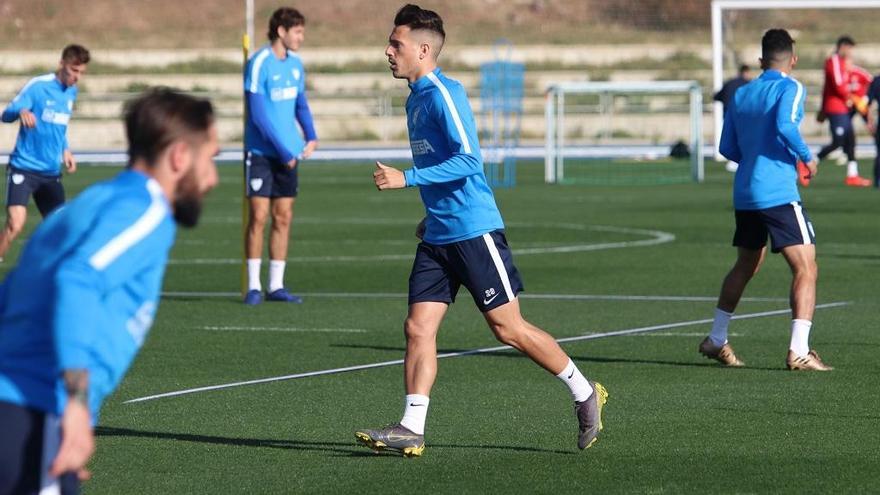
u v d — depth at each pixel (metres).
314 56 121.44
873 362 23.36
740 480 15.58
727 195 63.22
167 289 34.16
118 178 9.99
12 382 9.62
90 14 133.38
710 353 23.09
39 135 33.34
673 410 19.64
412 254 41.38
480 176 16.59
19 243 45.94
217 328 27.88
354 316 29.53
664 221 50.78
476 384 21.83
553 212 55.03
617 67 119.81
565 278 35.34
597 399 16.91
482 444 17.64
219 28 133.25
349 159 93.81
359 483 15.63
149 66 119.75
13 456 9.57
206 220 53.25
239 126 106.00
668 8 134.88
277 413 19.67
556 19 135.50
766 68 23.09
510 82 82.88
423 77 16.75
